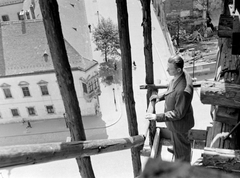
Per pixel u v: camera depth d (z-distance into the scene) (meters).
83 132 6.78
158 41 46.03
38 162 3.08
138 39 48.53
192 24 42.44
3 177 29.86
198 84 7.34
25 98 35.31
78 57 33.88
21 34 34.62
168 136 8.06
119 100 38.47
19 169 30.44
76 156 4.16
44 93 35.06
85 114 36.50
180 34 42.38
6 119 36.84
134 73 42.00
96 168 29.19
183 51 39.72
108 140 5.41
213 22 42.59
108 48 44.78
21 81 34.12
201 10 41.69
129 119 9.38
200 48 39.47
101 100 38.84
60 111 36.22
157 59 43.28
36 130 35.94
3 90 34.75
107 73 42.94
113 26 44.41
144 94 38.00
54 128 35.84
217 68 7.95
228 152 3.97
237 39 5.31
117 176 28.20
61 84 6.15
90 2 57.59
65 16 40.00
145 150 8.71
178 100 5.88
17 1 50.91
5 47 34.28
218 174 0.91
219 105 5.28
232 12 7.30
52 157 3.41
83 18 46.69
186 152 6.59
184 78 5.98
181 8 42.00
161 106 33.28
